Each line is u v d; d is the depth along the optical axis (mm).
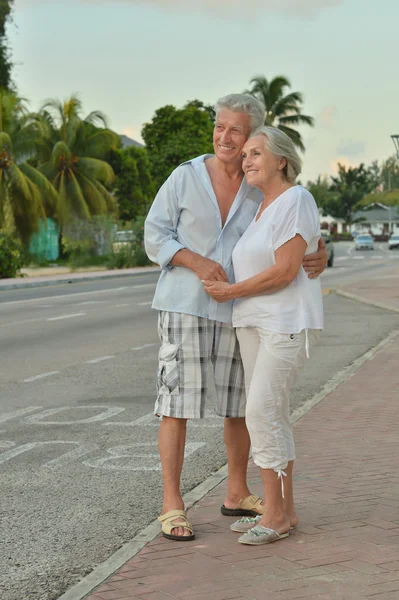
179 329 4766
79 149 58469
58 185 56156
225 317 4789
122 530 5133
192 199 4816
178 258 4734
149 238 4859
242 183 4848
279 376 4512
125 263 50125
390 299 22562
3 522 5340
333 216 165000
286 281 4449
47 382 10797
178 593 3812
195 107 77375
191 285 4766
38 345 14703
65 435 7777
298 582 3863
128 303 23922
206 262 4680
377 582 3826
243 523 4695
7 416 8680
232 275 4809
